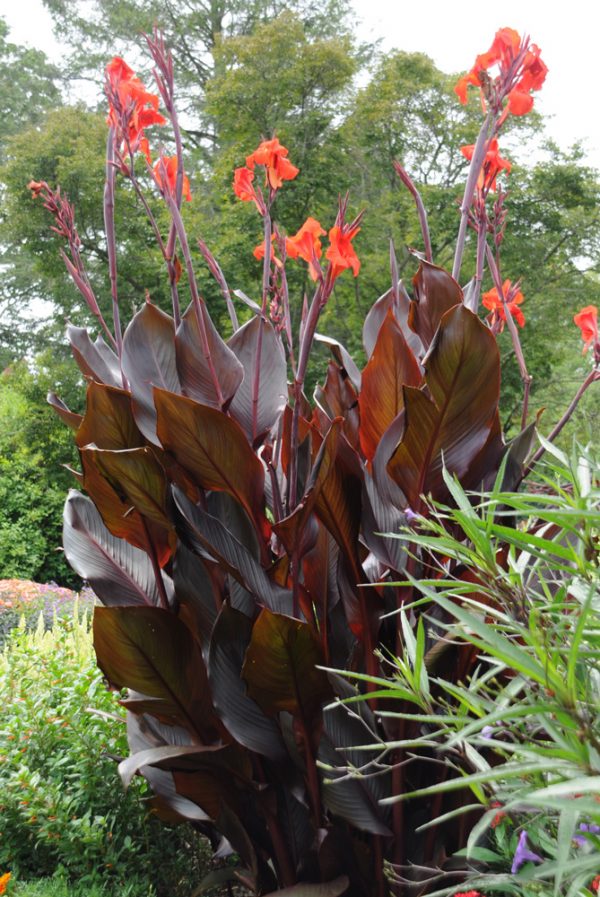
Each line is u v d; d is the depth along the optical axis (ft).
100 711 11.50
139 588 9.57
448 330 7.31
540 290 50.26
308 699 7.85
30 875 11.05
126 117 8.61
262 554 8.63
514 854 4.89
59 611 29.99
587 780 2.56
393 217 50.42
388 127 52.01
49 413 53.31
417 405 7.57
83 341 9.90
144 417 8.54
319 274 7.79
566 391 51.93
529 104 8.60
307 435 8.93
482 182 9.39
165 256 8.83
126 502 8.69
